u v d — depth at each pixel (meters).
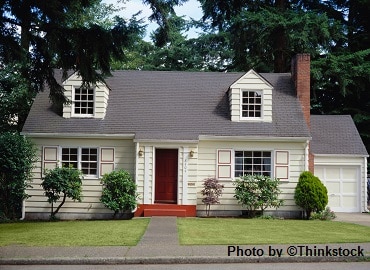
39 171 19.39
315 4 31.75
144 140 18.91
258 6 30.14
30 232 14.05
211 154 19.58
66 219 19.14
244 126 19.94
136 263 10.05
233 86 20.34
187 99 21.36
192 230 14.26
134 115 20.39
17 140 18.25
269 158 19.81
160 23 12.18
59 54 12.14
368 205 25.44
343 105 31.12
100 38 11.66
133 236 12.98
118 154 19.59
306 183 18.86
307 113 21.31
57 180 18.20
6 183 18.16
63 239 12.50
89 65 12.26
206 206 19.33
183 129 19.69
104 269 9.46
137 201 18.80
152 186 18.92
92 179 19.41
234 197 19.36
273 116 20.47
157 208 18.78
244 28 28.94
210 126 19.92
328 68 28.47
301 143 19.69
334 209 22.39
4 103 22.59
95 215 19.23
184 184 18.91
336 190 22.47
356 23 31.55
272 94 20.97
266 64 32.00
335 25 27.98
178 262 10.11
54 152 19.50
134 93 21.56
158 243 11.80
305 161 19.56
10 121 23.30
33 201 19.25
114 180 18.17
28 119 19.91
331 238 12.81
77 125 19.73
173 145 19.08
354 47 30.97
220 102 21.22
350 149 22.50
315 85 29.56
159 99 21.31
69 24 13.09
